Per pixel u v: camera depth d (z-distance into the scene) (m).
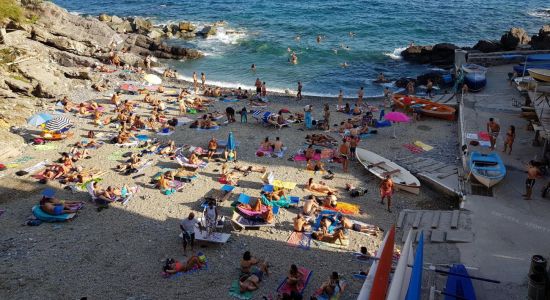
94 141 31.52
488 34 65.94
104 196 24.48
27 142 31.98
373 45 61.53
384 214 23.77
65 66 49.41
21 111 36.34
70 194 25.36
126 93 43.12
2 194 25.08
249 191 25.97
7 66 40.31
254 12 81.44
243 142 32.62
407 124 35.66
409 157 29.77
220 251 20.72
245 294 17.95
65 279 18.66
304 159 29.83
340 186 26.61
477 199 23.67
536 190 24.17
